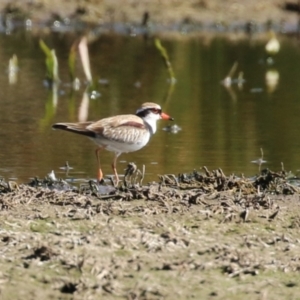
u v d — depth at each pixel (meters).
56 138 15.74
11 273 8.29
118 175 13.20
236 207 10.69
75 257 8.62
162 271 8.39
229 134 16.28
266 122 17.41
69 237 9.32
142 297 7.81
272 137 16.02
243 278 8.28
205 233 9.62
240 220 10.17
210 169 13.52
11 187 11.60
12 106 18.70
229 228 9.86
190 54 26.25
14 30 30.20
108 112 18.14
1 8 31.64
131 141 12.89
